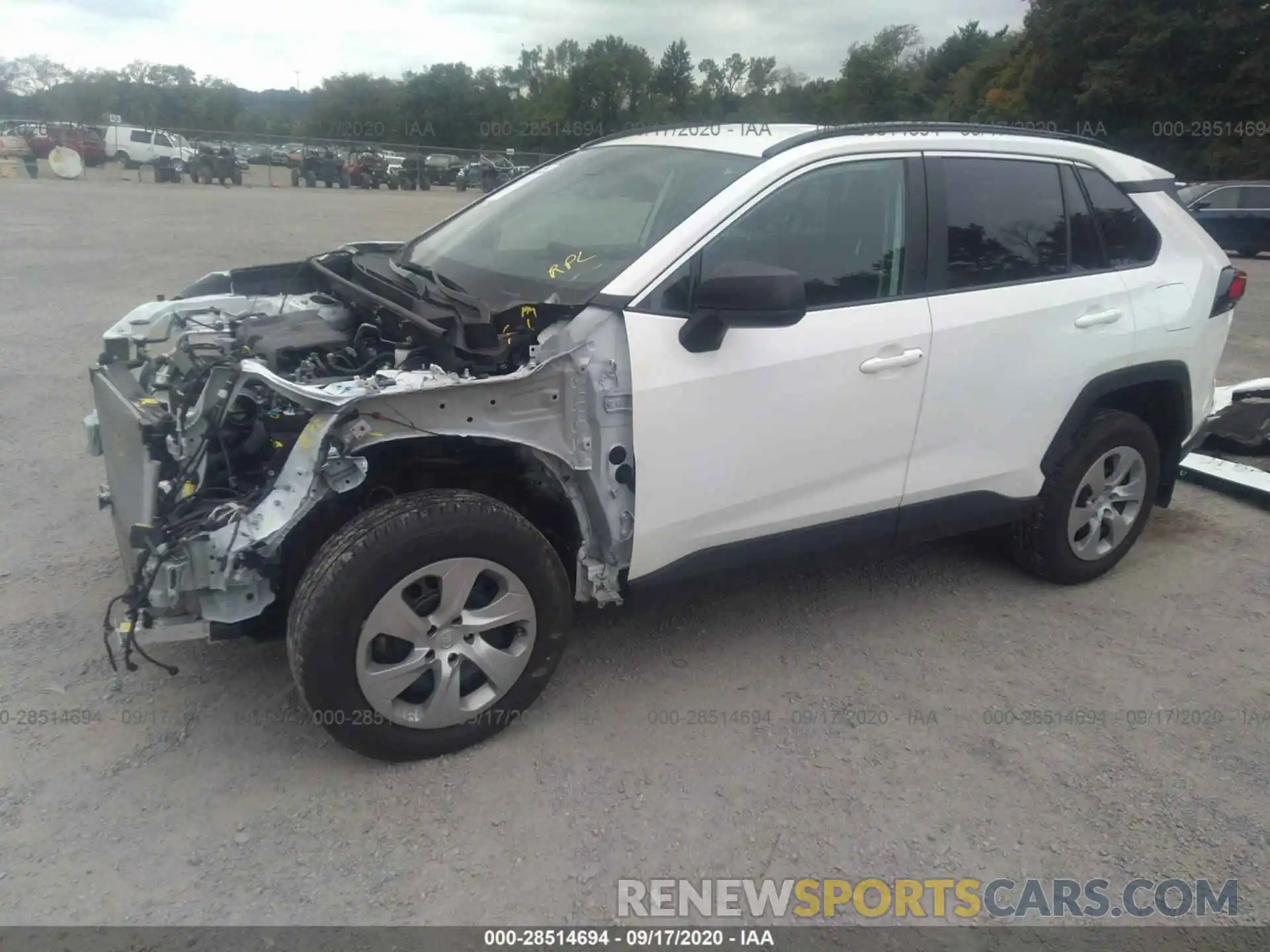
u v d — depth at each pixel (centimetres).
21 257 1273
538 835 276
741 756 312
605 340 297
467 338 298
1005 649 382
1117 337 401
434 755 303
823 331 329
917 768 310
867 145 349
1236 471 557
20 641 357
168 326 368
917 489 368
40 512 466
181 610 276
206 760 299
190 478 281
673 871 266
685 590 343
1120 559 446
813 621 398
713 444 314
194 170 3334
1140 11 3588
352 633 275
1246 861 276
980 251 371
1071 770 312
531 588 301
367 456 297
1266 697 355
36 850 262
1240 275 457
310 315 355
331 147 4238
